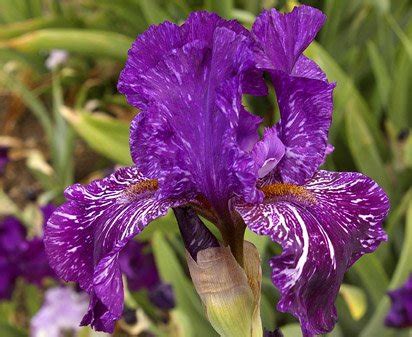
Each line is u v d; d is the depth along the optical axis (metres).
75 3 0.81
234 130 0.18
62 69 0.74
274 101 0.46
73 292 0.48
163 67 0.19
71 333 0.50
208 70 0.18
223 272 0.20
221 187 0.19
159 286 0.40
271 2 0.53
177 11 0.63
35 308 0.52
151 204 0.19
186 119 0.19
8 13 0.76
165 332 0.44
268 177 0.20
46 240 0.20
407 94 0.55
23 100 0.79
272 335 0.22
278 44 0.19
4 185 0.75
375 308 0.45
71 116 0.50
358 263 0.42
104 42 0.60
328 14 0.57
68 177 0.65
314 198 0.19
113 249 0.18
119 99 0.71
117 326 0.45
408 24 0.61
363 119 0.53
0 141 0.70
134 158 0.20
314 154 0.19
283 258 0.17
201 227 0.20
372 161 0.49
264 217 0.18
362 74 0.61
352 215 0.19
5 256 0.47
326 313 0.18
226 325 0.20
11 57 0.73
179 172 0.19
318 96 0.19
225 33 0.18
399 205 0.51
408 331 0.40
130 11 0.65
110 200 0.20
